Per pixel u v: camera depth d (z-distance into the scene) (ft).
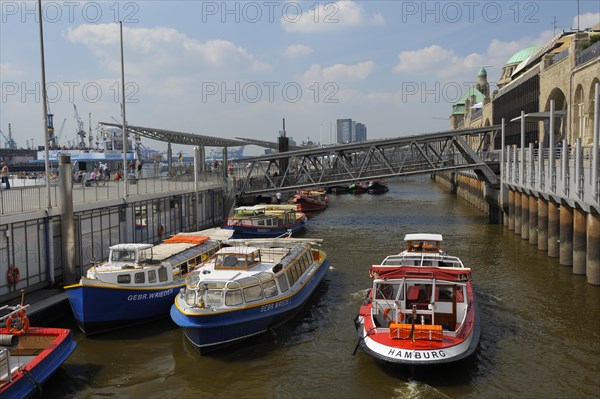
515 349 70.85
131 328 79.30
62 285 91.56
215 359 69.05
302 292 87.35
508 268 115.85
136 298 77.87
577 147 99.86
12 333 61.98
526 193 148.87
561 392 58.95
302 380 62.80
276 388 61.00
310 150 206.59
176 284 84.17
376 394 58.90
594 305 88.43
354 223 196.03
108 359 68.95
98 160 209.56
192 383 62.49
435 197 319.88
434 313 68.49
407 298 70.74
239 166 264.93
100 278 77.20
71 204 92.12
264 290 76.59
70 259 92.12
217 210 189.67
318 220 207.21
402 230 175.83
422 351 59.57
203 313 67.56
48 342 64.54
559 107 183.73
